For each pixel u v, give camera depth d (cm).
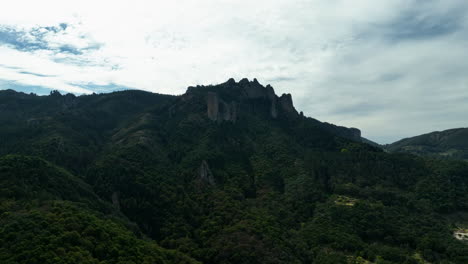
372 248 10050
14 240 6128
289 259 9212
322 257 9575
